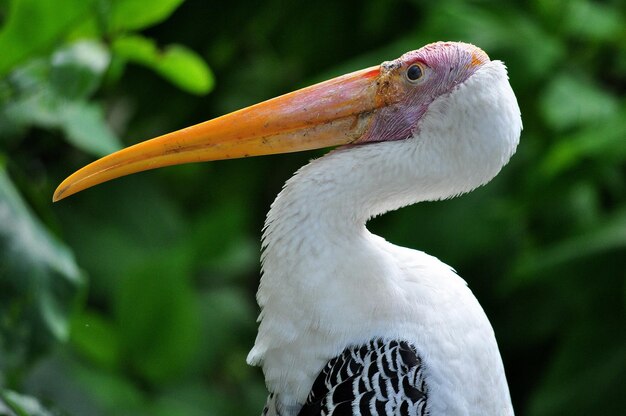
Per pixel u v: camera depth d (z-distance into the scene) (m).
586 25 12.75
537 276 11.09
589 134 11.12
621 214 11.33
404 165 6.78
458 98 6.74
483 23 12.21
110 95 12.98
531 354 12.40
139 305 11.42
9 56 8.88
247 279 14.96
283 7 13.01
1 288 8.16
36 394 10.27
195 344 11.59
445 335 6.63
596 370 10.91
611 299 10.97
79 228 12.25
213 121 7.05
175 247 12.66
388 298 6.66
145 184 12.90
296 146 7.03
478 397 6.65
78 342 11.43
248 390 13.02
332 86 7.03
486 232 11.81
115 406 10.85
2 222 8.25
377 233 12.73
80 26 9.06
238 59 13.60
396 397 6.46
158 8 9.08
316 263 6.66
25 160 11.30
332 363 6.63
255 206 14.60
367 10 13.05
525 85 12.06
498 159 6.77
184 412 11.57
